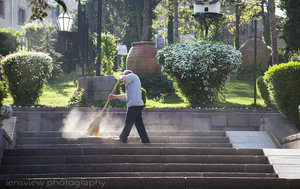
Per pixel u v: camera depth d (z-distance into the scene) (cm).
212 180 567
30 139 855
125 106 1237
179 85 1305
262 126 1059
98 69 1697
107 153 718
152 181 558
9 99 1303
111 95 884
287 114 982
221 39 1541
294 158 698
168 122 1159
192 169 659
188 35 3278
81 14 1820
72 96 1272
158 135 979
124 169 648
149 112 1156
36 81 1242
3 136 687
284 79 970
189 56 1266
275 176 632
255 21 1348
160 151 729
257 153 747
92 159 677
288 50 2294
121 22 4334
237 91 1630
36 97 1256
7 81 1234
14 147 823
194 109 1173
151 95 1608
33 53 1248
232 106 1269
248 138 975
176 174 636
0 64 1311
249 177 609
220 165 665
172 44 1355
